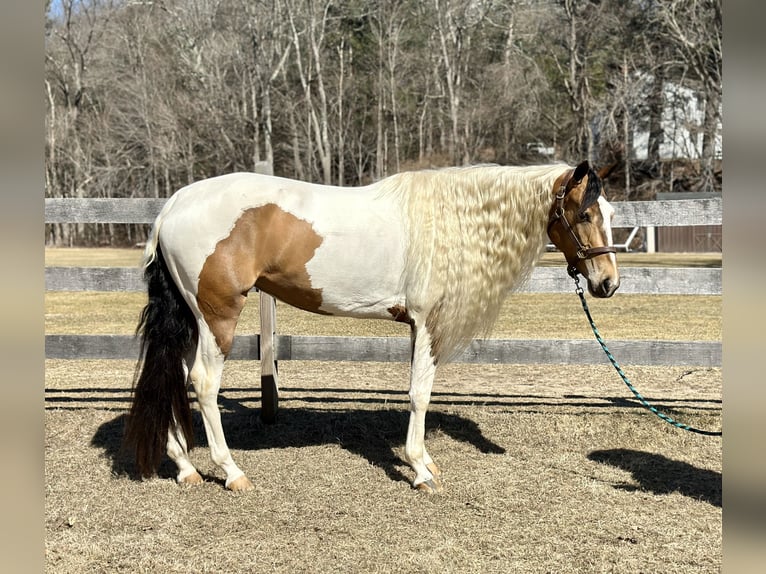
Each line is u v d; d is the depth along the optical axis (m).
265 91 33.44
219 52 33.91
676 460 4.22
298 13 34.47
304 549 3.09
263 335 4.73
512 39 33.69
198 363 3.73
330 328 8.62
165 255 3.69
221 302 3.63
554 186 3.75
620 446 4.45
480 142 32.88
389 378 6.13
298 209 3.67
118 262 19.56
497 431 4.68
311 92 36.50
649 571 2.91
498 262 3.80
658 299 12.09
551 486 3.83
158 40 34.66
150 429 3.68
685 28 25.77
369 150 37.38
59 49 36.88
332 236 3.66
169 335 3.71
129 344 4.91
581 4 31.17
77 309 10.98
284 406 5.21
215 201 3.62
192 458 4.29
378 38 34.53
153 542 3.15
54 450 4.36
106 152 34.12
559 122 33.25
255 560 2.99
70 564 2.95
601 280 3.63
